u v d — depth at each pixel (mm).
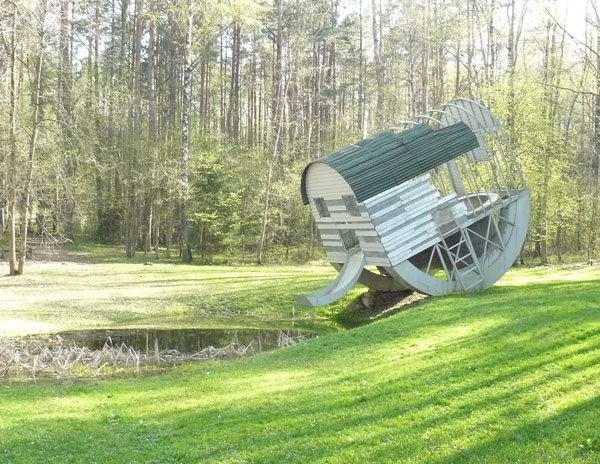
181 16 42781
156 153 41344
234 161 44062
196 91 67875
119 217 52281
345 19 61938
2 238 45812
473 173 30750
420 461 7520
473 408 9320
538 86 37250
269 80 59562
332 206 22625
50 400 11391
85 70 52156
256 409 10445
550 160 36062
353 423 9250
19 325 20031
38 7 28734
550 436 7785
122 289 27234
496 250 23281
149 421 10188
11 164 28844
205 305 24859
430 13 57562
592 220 36188
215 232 43219
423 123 22734
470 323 15031
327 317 24094
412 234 21344
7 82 29969
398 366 12328
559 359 11172
